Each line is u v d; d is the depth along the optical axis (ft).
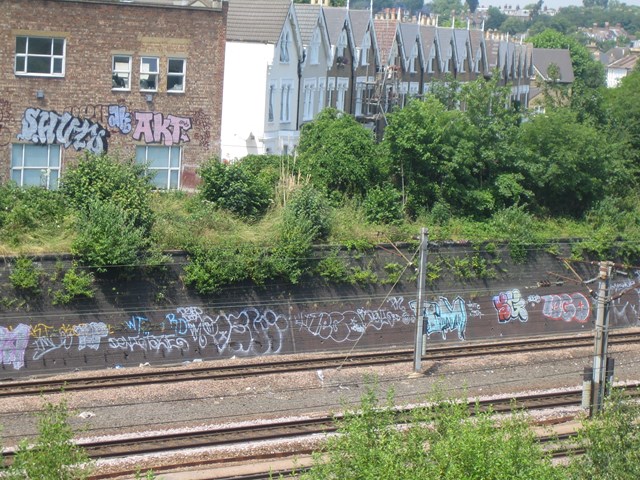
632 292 140.46
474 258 126.11
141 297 103.50
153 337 103.81
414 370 104.32
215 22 130.11
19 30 119.14
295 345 112.06
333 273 114.32
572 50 393.91
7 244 98.58
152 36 126.82
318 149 129.90
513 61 279.90
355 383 99.14
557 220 142.20
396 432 57.31
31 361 97.25
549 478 53.01
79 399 88.33
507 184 137.08
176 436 79.51
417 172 132.57
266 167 127.75
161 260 103.14
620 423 60.13
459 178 136.26
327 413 89.04
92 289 100.48
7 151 120.57
